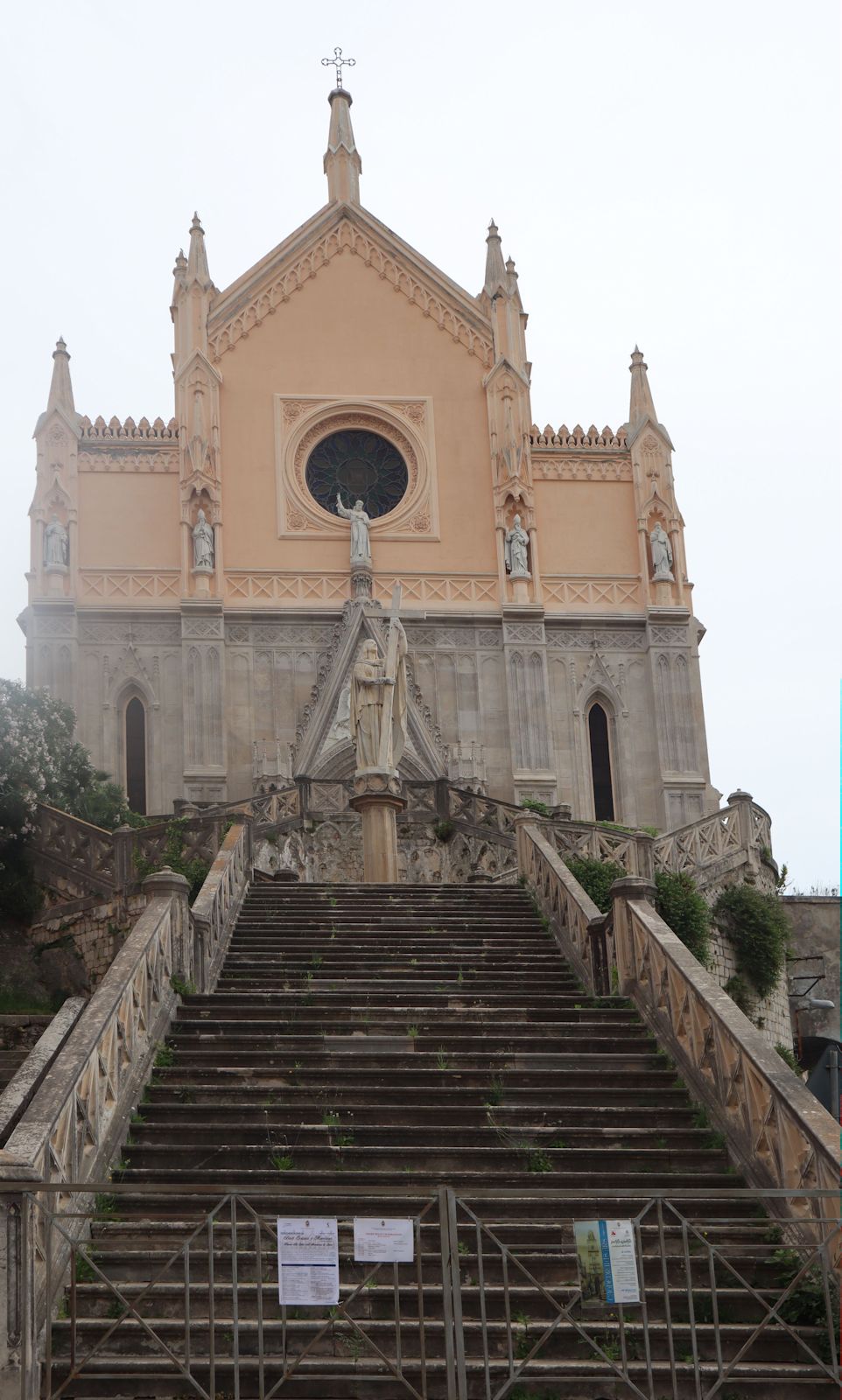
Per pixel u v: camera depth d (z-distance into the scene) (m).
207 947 20.78
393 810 31.14
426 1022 18.91
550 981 21.73
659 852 31.89
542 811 36.88
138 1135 15.47
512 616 46.75
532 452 49.16
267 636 46.06
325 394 48.81
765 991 33.09
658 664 47.03
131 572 46.06
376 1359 12.44
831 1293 13.19
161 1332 12.53
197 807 33.75
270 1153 15.15
